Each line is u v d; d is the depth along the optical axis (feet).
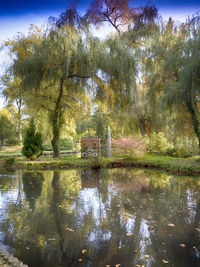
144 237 7.98
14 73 31.12
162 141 36.83
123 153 32.91
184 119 26.86
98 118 74.95
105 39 32.63
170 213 10.60
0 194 14.85
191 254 6.77
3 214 10.66
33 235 8.25
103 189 16.16
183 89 23.45
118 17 43.21
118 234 8.27
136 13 39.19
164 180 19.56
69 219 9.91
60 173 25.08
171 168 25.13
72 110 37.93
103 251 7.04
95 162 30.42
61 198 13.69
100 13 35.99
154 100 37.50
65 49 28.27
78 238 7.97
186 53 23.47
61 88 33.86
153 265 6.21
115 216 10.27
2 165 31.35
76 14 28.71
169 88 25.89
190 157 31.94
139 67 37.55
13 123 74.59
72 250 7.11
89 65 29.55
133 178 20.90
